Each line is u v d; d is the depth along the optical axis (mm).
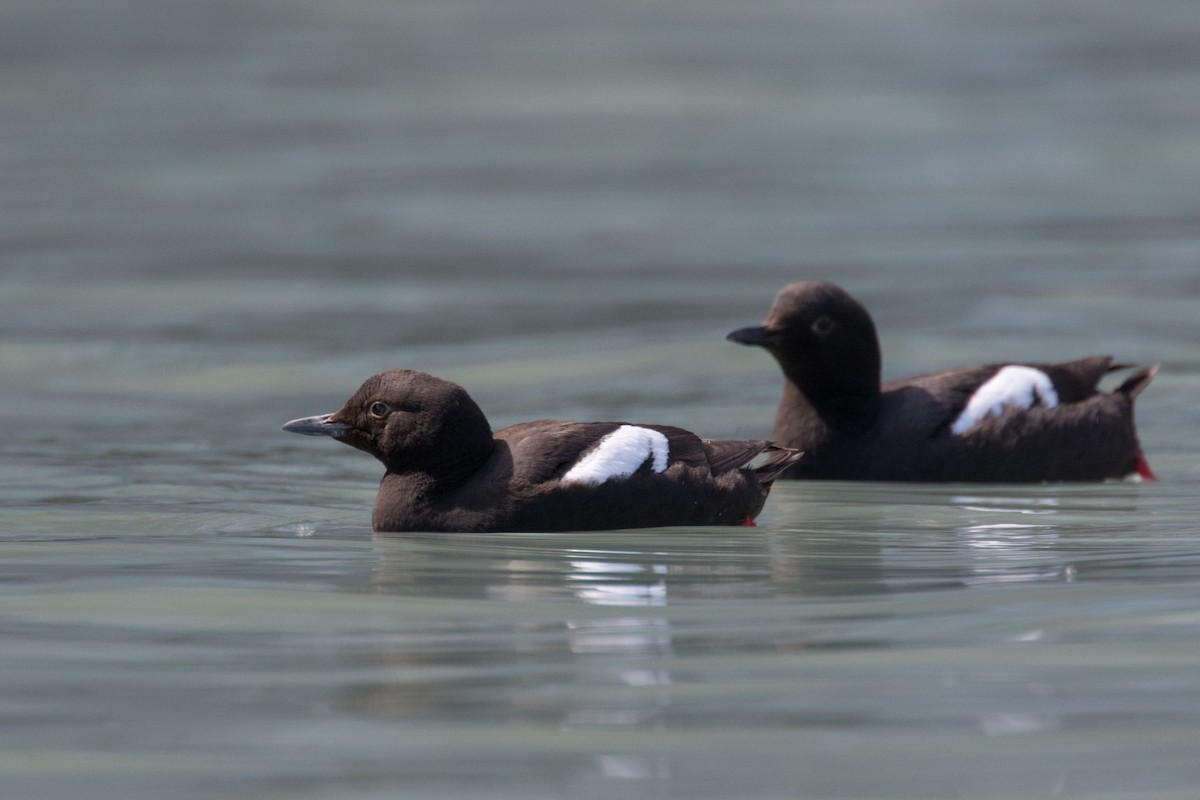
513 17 54688
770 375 18656
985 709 7602
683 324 21438
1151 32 50469
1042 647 8555
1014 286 23547
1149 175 33094
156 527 12055
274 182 32531
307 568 10547
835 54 47875
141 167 33844
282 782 6789
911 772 6875
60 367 19375
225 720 7527
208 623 9180
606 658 8430
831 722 7453
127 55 46781
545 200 31203
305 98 41469
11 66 45125
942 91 42531
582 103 41344
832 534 11781
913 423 14508
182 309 22656
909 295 23125
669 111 40281
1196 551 11008
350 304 22891
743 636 8828
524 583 10086
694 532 11734
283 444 15789
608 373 18812
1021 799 6598
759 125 38719
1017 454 14359
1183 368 18703
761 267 25359
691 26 52938
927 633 8852
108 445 15625
